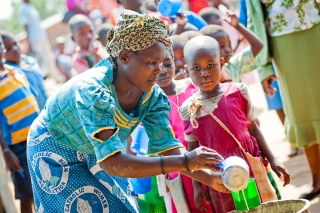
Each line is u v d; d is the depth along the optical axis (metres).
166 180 4.86
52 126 3.89
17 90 6.71
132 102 3.86
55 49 17.41
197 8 9.52
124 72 3.67
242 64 5.82
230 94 4.57
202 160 3.53
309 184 6.08
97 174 3.93
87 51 9.32
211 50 4.48
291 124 6.05
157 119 4.01
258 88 11.15
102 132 3.56
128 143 5.09
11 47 7.13
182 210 4.81
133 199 4.13
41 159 3.95
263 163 4.73
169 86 5.01
